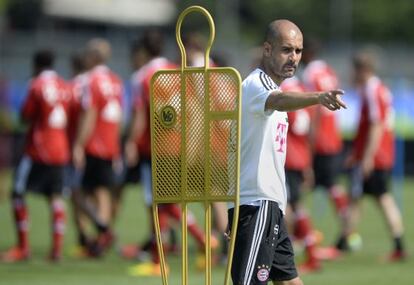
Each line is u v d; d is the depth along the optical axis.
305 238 40.38
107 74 45.72
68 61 116.69
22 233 42.91
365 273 39.69
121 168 52.81
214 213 40.12
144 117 42.25
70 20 151.50
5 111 81.06
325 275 39.03
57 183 42.94
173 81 22.38
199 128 22.06
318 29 179.50
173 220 44.44
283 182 23.09
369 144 44.59
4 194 74.12
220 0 171.25
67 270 40.12
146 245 43.38
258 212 22.58
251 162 22.67
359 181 45.44
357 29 183.00
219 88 21.80
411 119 85.62
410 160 89.94
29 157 42.69
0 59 112.81
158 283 36.47
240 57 122.38
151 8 153.62
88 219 47.75
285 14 181.88
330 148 47.88
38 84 42.56
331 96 20.94
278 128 22.84
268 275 22.67
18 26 153.12
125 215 63.88
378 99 44.78
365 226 59.34
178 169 22.39
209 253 21.97
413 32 181.38
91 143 45.09
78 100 46.56
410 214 65.75
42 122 42.75
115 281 37.06
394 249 44.31
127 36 145.62
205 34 166.50
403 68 141.25
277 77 22.86
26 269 40.28
